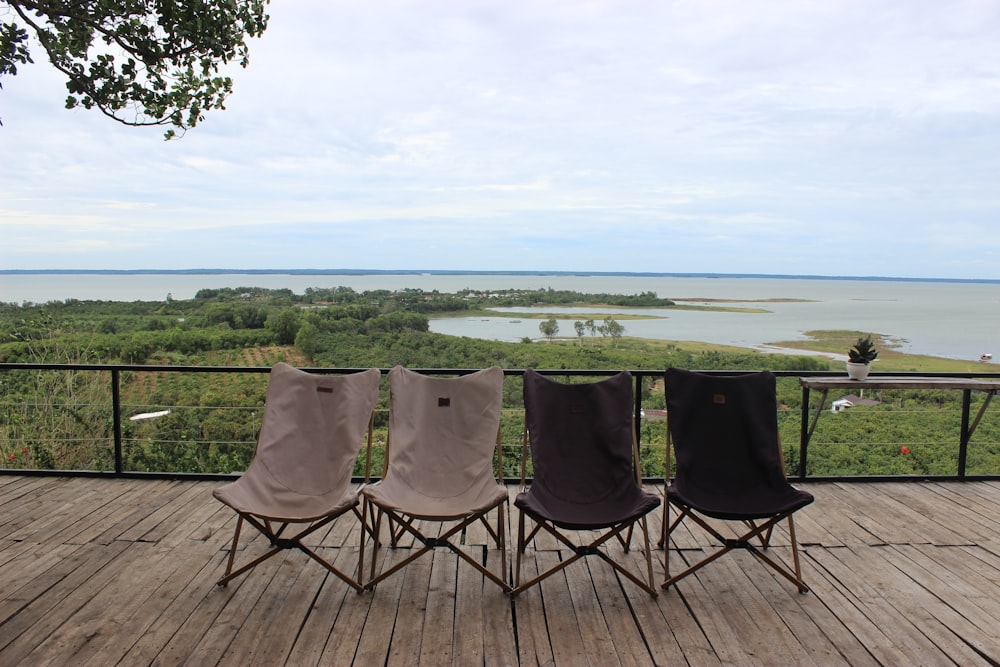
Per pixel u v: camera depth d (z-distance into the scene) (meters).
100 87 3.26
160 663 1.99
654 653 2.08
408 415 2.91
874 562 2.80
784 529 3.17
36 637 2.13
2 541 2.94
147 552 2.83
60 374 5.33
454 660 2.04
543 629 2.24
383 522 3.24
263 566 2.71
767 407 2.82
